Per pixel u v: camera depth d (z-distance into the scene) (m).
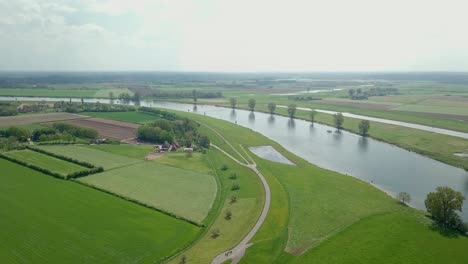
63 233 80.25
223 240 79.44
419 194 113.88
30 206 94.12
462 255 75.12
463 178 129.75
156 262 69.88
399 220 91.06
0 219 86.19
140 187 111.25
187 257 72.00
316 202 102.88
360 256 74.38
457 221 87.25
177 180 119.12
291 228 86.50
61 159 138.25
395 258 73.75
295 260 72.69
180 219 89.25
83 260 69.94
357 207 99.75
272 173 130.00
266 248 76.44
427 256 74.62
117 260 70.25
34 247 74.25
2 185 108.88
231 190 111.50
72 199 99.69
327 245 78.50
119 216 89.75
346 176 127.81
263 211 95.50
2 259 69.62
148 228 83.81
